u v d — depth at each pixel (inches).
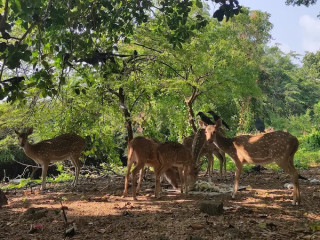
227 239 96.9
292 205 137.3
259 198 151.6
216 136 155.7
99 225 112.9
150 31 190.1
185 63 197.8
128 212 125.7
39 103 207.0
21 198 163.8
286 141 139.4
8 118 208.1
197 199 151.1
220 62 216.5
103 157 251.0
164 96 217.6
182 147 162.1
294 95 843.4
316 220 115.0
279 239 96.5
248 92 230.2
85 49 115.0
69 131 209.0
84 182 220.5
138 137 158.7
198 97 245.1
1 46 95.3
